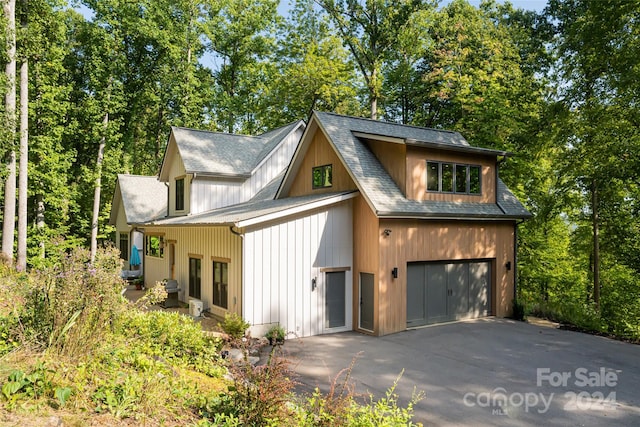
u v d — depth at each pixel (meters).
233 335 11.33
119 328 7.00
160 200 25.91
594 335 13.90
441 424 7.44
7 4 16.50
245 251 12.67
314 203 13.54
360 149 15.59
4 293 7.39
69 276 5.91
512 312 16.86
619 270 21.69
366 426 5.07
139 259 24.16
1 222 23.12
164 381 5.61
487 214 15.80
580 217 21.09
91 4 25.72
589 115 16.33
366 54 30.64
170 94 31.20
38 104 22.66
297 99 31.38
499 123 22.27
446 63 27.67
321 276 13.95
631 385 9.38
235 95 35.78
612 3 14.34
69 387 4.55
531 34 26.20
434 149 15.12
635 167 15.58
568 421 7.61
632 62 14.27
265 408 5.11
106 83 26.00
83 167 26.28
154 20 28.88
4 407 4.03
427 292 15.06
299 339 13.08
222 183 20.52
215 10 33.09
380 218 13.68
